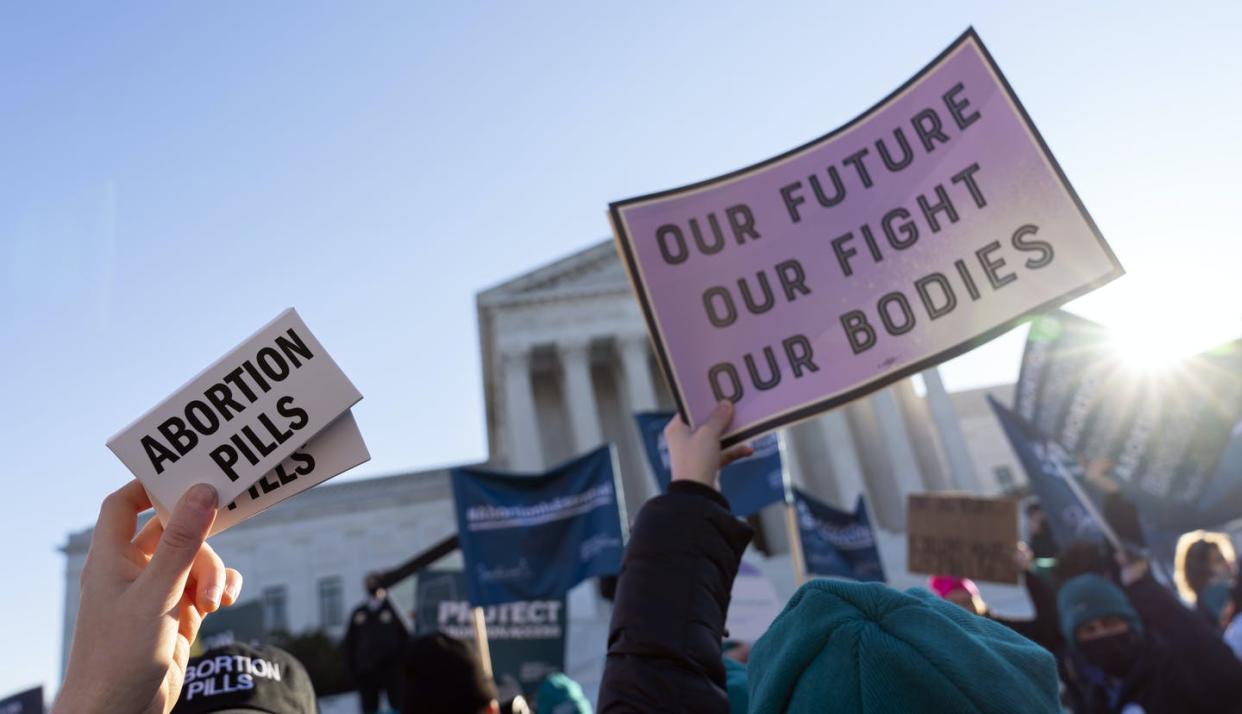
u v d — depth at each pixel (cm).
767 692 154
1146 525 756
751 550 1409
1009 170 269
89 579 161
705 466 249
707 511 223
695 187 292
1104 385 789
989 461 6094
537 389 5625
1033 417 831
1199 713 579
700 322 280
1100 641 641
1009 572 838
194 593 179
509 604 1130
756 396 272
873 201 282
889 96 288
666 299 283
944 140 278
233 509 187
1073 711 791
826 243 282
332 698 3978
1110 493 778
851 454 4869
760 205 289
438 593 1378
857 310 275
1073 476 801
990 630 160
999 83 274
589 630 3794
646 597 210
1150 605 612
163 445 185
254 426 187
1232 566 810
